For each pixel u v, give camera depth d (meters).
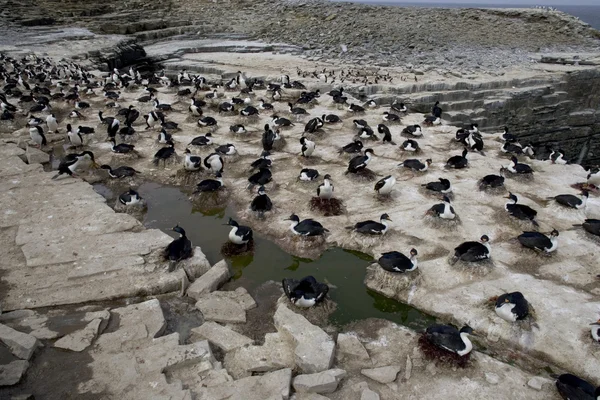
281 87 27.97
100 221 13.13
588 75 38.53
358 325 10.20
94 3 57.06
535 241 12.02
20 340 8.57
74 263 11.26
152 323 9.56
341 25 55.25
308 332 9.24
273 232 13.61
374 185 15.92
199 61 40.06
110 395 7.76
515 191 16.02
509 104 34.19
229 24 55.66
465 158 17.67
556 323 9.87
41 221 13.05
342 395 8.21
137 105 25.08
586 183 16.20
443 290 11.02
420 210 14.45
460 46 50.50
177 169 17.61
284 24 56.00
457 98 33.19
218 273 11.40
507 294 9.91
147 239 12.35
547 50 50.62
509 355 9.46
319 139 20.53
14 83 26.25
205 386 8.17
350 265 12.43
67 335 8.99
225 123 22.75
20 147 19.19
